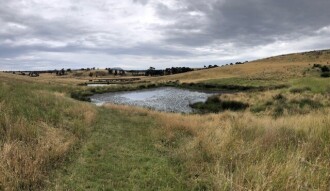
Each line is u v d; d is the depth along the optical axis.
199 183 5.26
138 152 7.72
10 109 9.06
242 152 6.07
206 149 6.87
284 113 18.84
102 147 8.06
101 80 116.94
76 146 7.88
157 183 5.41
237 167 5.15
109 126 12.12
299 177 4.47
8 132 7.12
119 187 5.23
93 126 11.48
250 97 33.41
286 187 4.24
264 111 22.02
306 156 5.75
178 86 71.75
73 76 178.88
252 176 4.82
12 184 4.73
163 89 66.12
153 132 10.62
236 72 106.88
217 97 37.53
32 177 5.08
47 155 6.18
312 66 93.25
